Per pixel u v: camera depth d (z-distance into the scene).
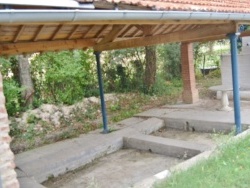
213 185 4.05
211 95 11.72
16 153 7.42
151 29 7.09
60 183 6.08
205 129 8.09
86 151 7.01
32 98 10.25
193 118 8.43
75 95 11.41
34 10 3.03
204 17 5.06
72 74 10.79
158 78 14.02
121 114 10.57
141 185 4.40
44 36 6.34
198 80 15.63
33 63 10.88
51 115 9.95
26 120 9.27
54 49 6.85
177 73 15.69
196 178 4.30
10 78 10.03
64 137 8.54
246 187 3.97
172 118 8.82
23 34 5.76
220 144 5.77
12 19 2.92
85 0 3.60
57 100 11.05
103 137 7.89
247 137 5.96
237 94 6.79
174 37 6.83
